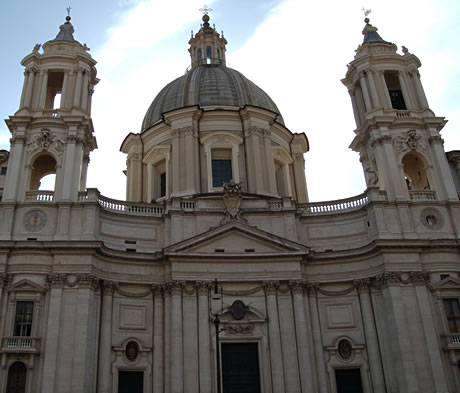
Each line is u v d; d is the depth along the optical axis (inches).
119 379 1252.5
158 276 1365.7
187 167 1617.9
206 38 2258.9
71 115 1435.8
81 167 1448.1
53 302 1203.9
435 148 1514.5
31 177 1531.7
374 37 1761.8
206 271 1353.3
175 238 1390.3
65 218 1306.6
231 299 1346.0
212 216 1435.8
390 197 1455.5
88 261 1254.3
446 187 1455.5
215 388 1251.2
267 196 1536.7
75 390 1128.2
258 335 1314.0
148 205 1450.5
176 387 1223.5
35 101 1475.1
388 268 1326.3
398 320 1273.4
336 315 1374.3
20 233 1285.7
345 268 1407.5
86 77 1549.0
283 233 1432.1
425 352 1243.8
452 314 1305.4
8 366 1137.4
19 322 1194.0
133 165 1793.8
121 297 1327.5
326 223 1471.5
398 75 1664.6
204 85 1865.2
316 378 1294.3
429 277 1330.0
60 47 1579.7
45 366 1139.3
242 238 1402.6
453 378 1226.6
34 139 1413.6
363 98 1686.8
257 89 1957.4
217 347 979.9
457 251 1365.7
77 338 1177.4
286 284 1366.9
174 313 1299.2
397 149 1523.1
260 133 1700.3
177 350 1259.8
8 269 1227.9
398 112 1574.8
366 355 1320.1
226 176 1700.3
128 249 1379.2
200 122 1728.6
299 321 1318.9
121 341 1283.2
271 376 1272.1
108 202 1408.7
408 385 1205.1
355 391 1302.9
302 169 1860.2
